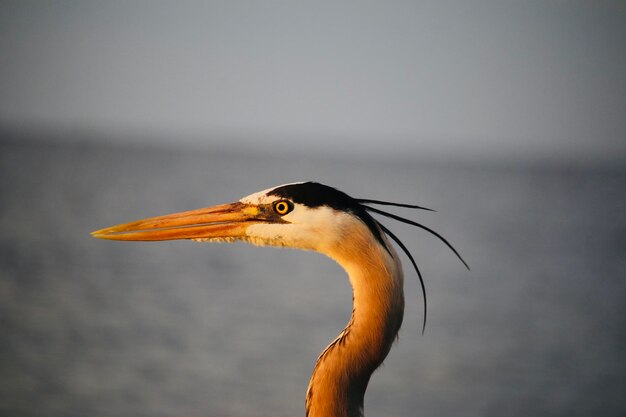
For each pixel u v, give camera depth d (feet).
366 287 13.78
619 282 97.91
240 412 43.11
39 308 70.03
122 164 416.26
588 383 51.62
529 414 44.98
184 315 69.67
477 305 79.30
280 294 83.15
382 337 13.65
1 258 98.63
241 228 15.06
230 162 528.22
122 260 105.50
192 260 111.04
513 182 415.64
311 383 13.91
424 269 105.19
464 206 225.35
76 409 43.09
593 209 237.25
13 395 45.11
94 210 160.66
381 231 14.29
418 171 538.06
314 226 14.25
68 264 97.35
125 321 66.39
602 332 67.46
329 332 64.49
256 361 53.93
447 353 58.49
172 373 50.80
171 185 247.91
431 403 46.03
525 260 118.21
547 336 65.46
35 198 187.21
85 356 54.39
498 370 54.29
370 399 46.60
